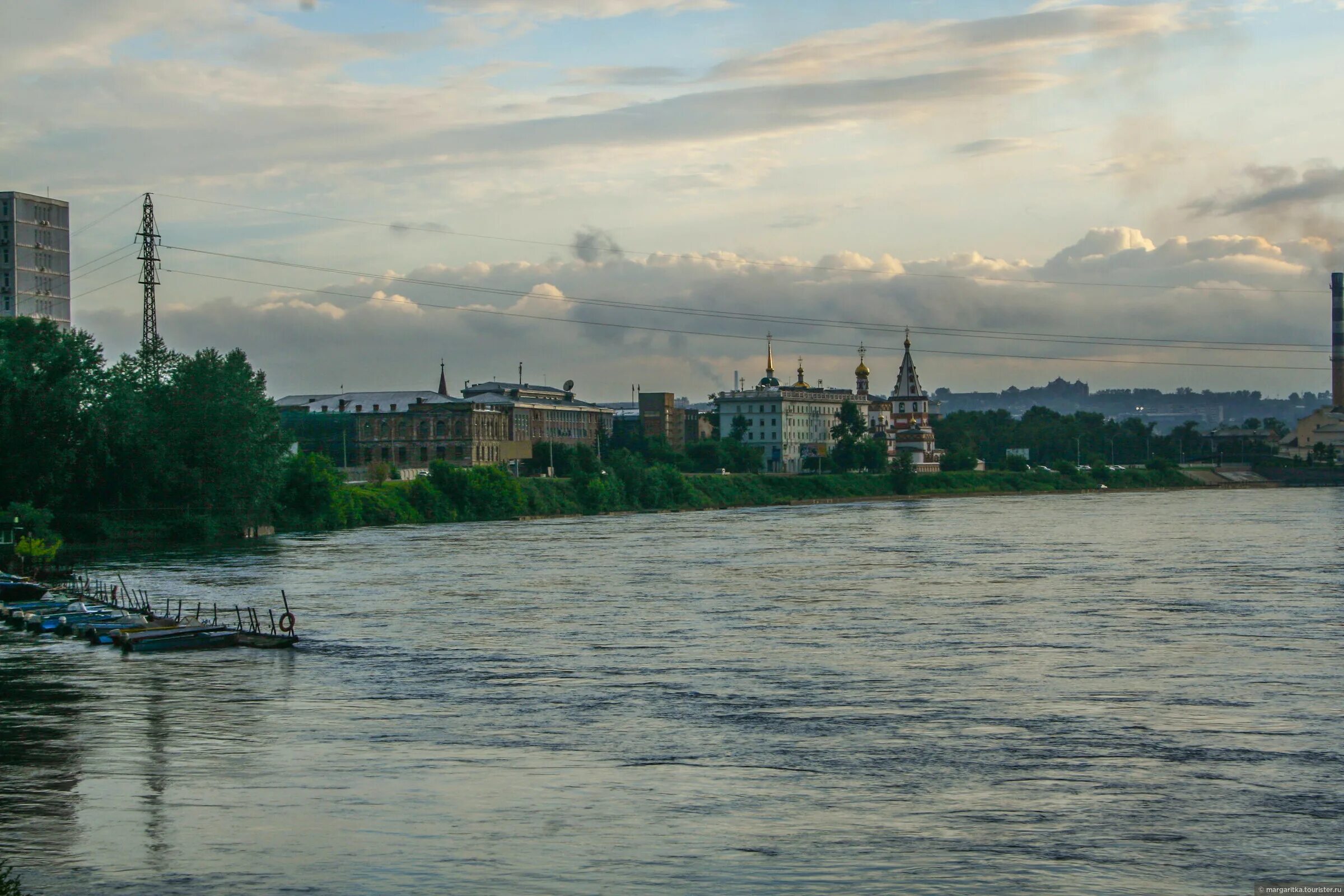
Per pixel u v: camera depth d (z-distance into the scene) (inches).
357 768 2204.7
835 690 2834.6
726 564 5984.3
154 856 1769.2
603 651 3388.3
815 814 1936.5
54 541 6053.2
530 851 1782.7
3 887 1584.6
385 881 1675.7
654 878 1684.3
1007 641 3486.7
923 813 1939.0
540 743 2372.0
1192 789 2052.2
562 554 6614.2
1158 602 4318.4
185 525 7450.8
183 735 2456.9
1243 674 2979.8
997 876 1691.7
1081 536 7760.8
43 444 6870.1
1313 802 1982.0
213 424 7662.4
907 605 4315.9
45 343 7204.7
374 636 3690.9
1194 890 1647.4
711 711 2630.4
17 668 3208.7
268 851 1786.4
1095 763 2201.0
